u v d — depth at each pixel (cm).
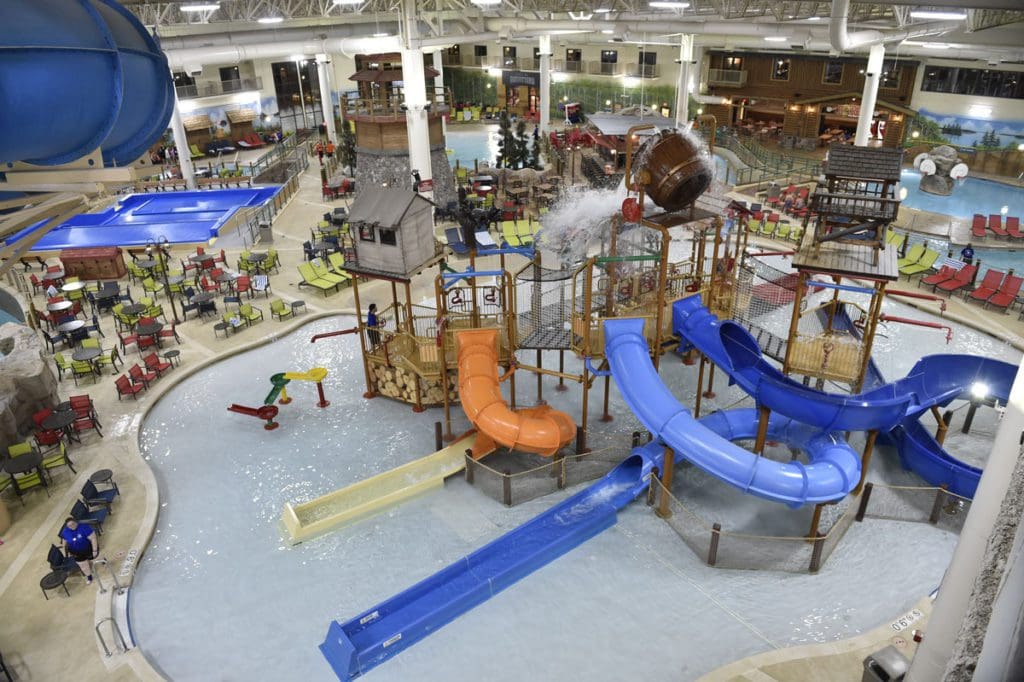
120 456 1708
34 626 1247
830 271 1418
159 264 2769
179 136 3994
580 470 1605
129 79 965
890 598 1268
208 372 2128
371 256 1794
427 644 1207
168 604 1303
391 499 1533
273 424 1844
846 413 1359
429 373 1720
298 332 2372
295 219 3584
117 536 1451
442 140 3478
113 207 3756
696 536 1430
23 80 776
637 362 1487
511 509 1522
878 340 2180
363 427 1831
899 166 1492
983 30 2908
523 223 3106
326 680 1146
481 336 1673
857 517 1455
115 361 2178
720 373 2058
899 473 1600
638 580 1331
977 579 259
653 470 1560
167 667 1180
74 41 829
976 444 1697
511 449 1578
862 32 2441
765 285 2261
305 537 1446
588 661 1165
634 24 3444
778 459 1669
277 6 3803
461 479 1628
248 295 2595
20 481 1552
